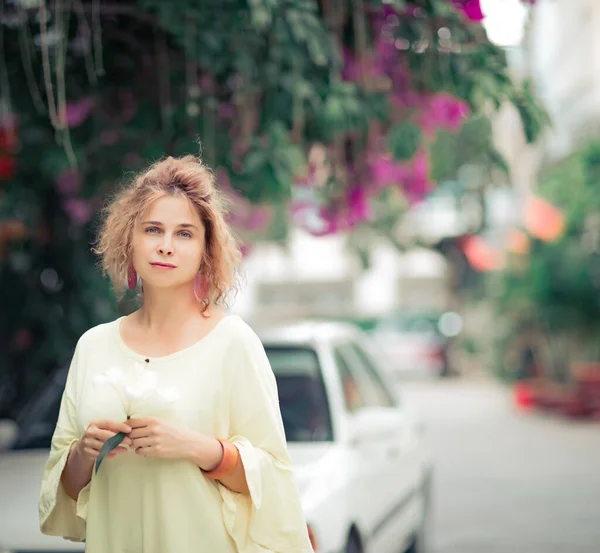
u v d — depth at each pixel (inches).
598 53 1021.8
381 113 237.8
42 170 269.1
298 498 106.8
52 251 301.4
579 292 734.5
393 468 239.1
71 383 108.7
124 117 247.0
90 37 232.7
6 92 230.2
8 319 300.0
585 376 701.3
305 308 1413.6
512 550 302.4
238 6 207.0
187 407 103.2
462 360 1096.2
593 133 801.6
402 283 1435.8
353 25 230.1
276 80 218.4
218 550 103.5
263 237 343.6
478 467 471.5
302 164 227.9
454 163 296.2
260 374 107.1
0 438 221.0
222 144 231.6
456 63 219.1
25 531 167.0
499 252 850.8
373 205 374.6
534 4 219.5
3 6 220.4
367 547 207.2
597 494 397.7
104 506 105.3
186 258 106.3
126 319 109.7
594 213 721.6
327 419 209.2
